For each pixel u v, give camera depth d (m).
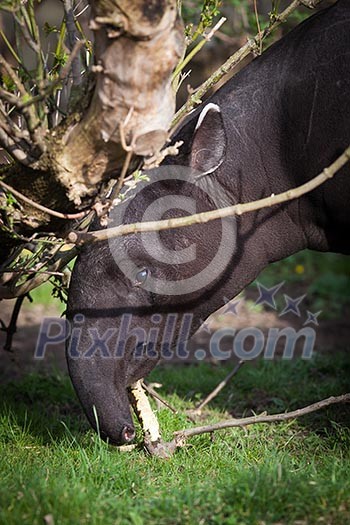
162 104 3.81
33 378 6.62
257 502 4.09
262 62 5.19
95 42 3.77
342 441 5.26
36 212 4.22
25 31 4.05
